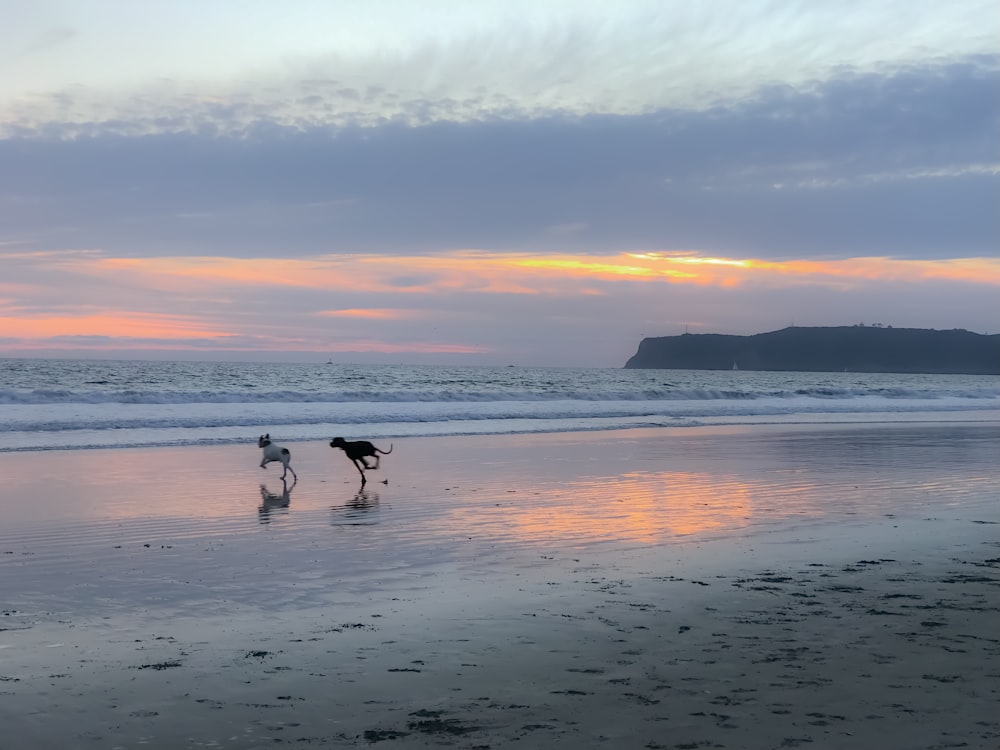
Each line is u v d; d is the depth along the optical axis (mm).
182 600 7238
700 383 88250
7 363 107000
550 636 6102
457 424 29188
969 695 4840
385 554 9133
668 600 7113
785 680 5109
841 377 153125
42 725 4473
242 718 4578
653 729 4379
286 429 25781
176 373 77625
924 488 14406
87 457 18562
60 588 7660
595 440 24172
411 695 4922
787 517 11438
